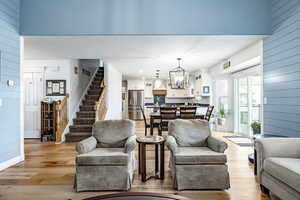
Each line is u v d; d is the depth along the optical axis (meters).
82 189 2.39
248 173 2.98
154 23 3.68
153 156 3.89
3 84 3.22
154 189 2.46
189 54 5.20
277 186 2.04
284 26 3.27
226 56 5.50
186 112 5.09
